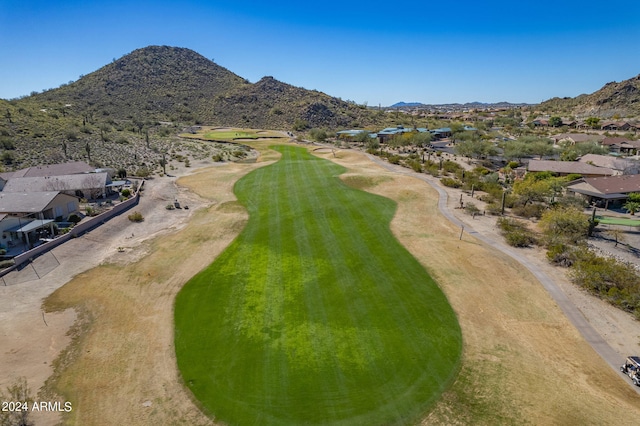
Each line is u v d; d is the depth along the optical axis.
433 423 19.55
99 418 19.53
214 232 46.19
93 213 52.47
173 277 34.97
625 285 30.94
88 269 36.34
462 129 147.25
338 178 71.50
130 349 25.00
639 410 20.05
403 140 119.44
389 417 20.00
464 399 20.97
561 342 25.70
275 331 27.17
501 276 34.47
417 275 34.88
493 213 52.91
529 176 64.94
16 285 32.53
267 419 19.97
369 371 23.28
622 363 23.73
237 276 35.16
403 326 27.64
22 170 63.78
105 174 62.56
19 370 22.69
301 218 50.47
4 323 27.28
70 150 89.44
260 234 45.28
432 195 60.81
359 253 39.69
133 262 38.03
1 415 19.09
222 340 26.16
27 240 40.59
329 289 32.75
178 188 67.94
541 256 38.84
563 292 31.81
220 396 21.36
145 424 19.38
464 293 31.81
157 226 49.12
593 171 73.12
